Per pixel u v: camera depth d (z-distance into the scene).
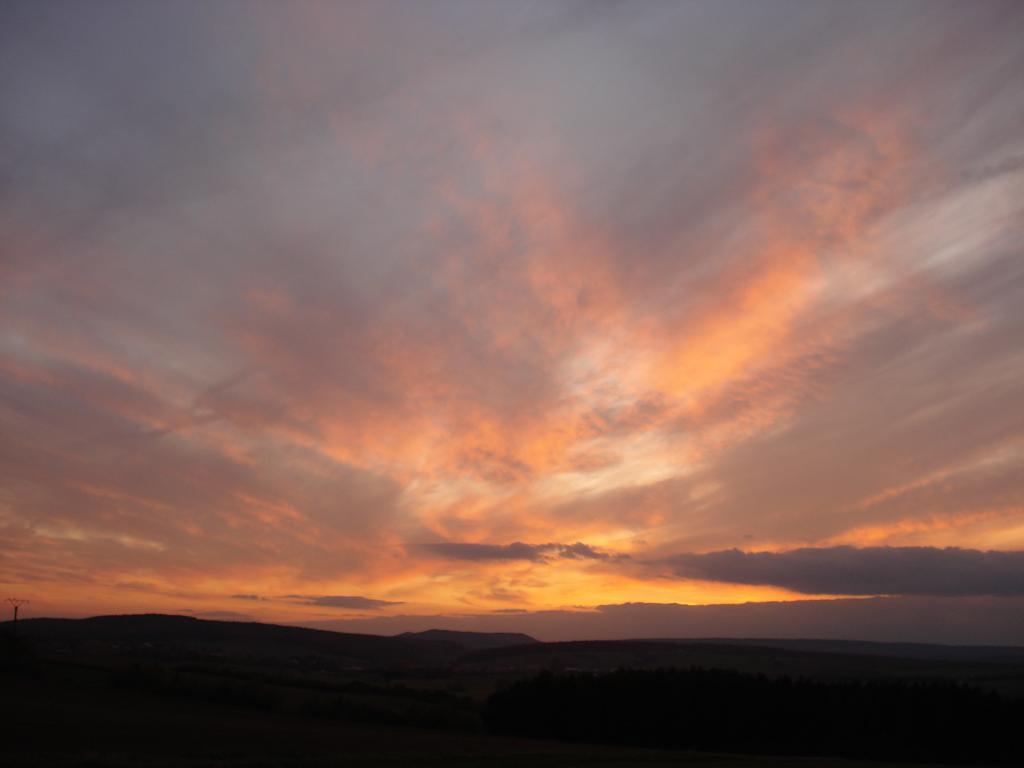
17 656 65.12
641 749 49.19
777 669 135.00
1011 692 73.06
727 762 36.38
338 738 41.44
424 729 57.00
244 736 38.88
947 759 49.12
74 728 37.19
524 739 54.31
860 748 50.88
